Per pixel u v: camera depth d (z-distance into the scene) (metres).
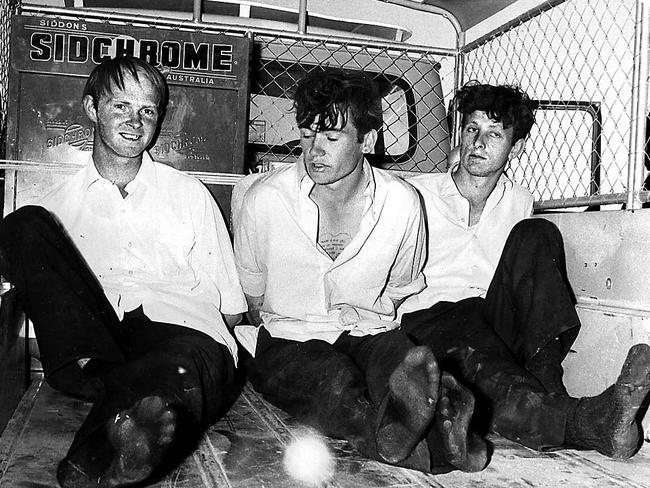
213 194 2.54
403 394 1.36
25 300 1.58
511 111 2.20
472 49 3.10
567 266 2.34
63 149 2.48
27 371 2.21
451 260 2.36
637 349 1.44
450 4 3.14
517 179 3.14
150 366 1.52
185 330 1.86
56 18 2.47
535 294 1.90
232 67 2.58
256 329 2.12
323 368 1.70
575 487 1.50
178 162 2.55
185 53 2.55
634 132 2.11
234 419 1.92
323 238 2.04
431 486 1.47
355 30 3.44
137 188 2.05
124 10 3.28
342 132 1.81
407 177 2.53
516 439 1.66
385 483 1.48
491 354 1.79
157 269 2.04
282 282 2.03
